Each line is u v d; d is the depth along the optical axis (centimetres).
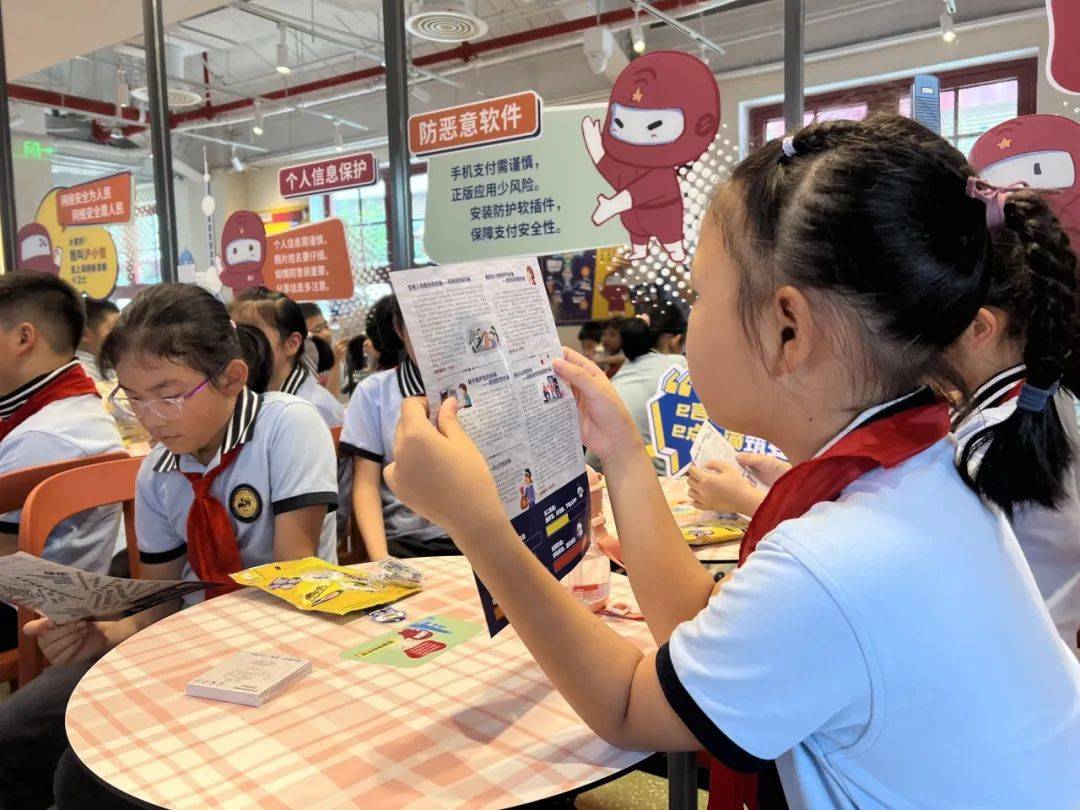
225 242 400
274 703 81
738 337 66
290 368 253
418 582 117
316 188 360
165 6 436
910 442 61
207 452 139
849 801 59
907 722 55
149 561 143
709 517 152
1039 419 63
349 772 67
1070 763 58
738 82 432
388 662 91
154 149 406
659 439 187
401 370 203
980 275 61
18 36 477
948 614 55
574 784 65
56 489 144
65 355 184
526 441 76
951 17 342
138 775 67
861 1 400
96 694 83
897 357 61
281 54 506
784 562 56
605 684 66
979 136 220
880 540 56
